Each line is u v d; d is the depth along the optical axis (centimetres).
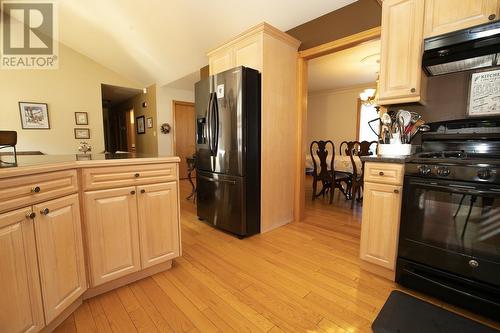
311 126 718
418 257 158
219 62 298
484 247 136
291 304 150
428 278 155
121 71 549
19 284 107
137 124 676
